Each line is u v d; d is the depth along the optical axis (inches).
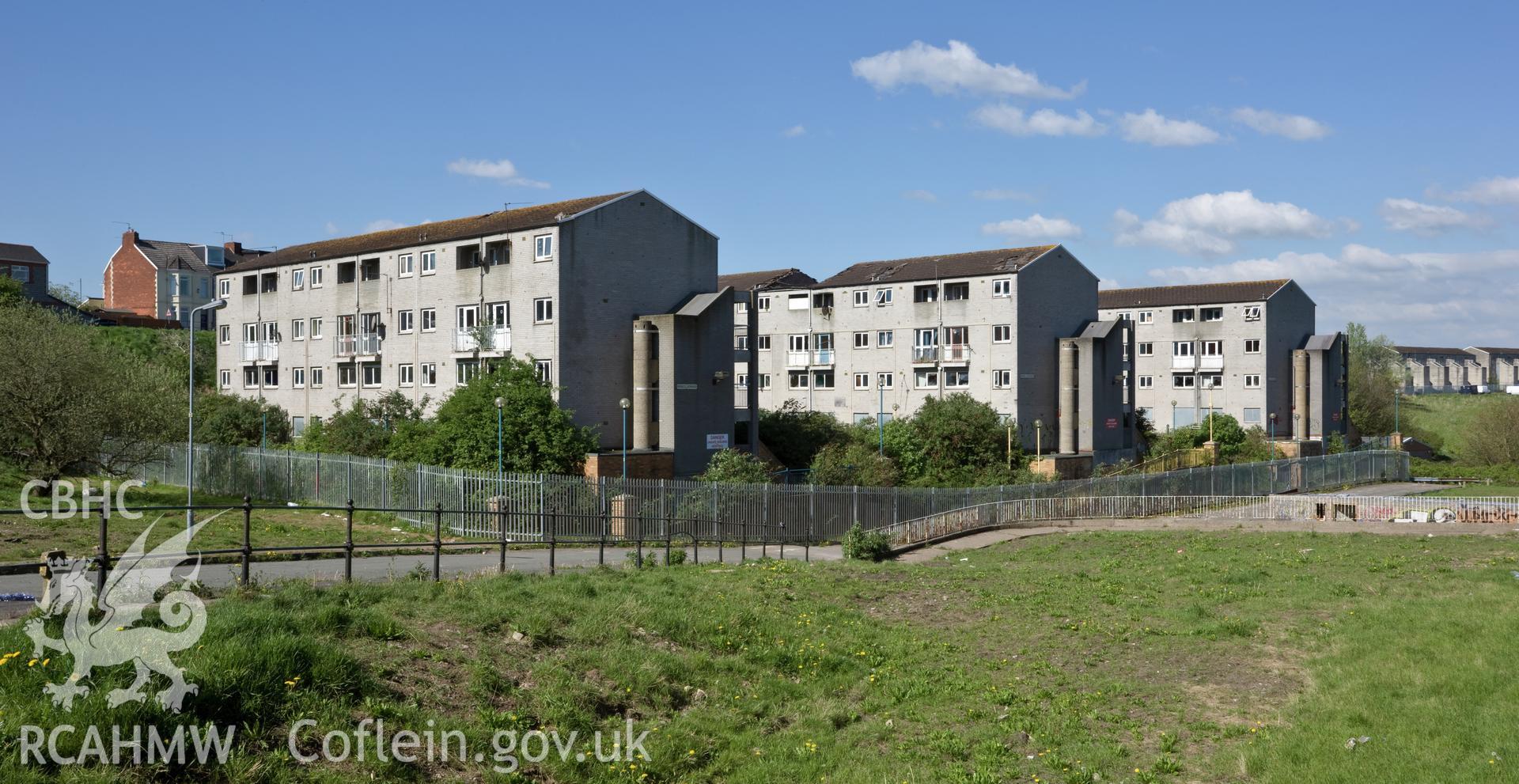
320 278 2566.4
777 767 540.1
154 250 4133.9
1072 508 1827.0
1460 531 1477.6
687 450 2118.6
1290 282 3703.3
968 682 689.0
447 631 601.9
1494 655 660.1
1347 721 575.5
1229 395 3641.7
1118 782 526.6
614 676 604.4
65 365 1487.5
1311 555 1215.6
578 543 1270.9
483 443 1777.8
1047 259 2923.2
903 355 3053.6
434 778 452.1
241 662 454.0
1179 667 717.3
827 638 770.8
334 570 892.6
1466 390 6919.3
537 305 2085.4
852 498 1712.6
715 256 2348.7
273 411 2566.4
